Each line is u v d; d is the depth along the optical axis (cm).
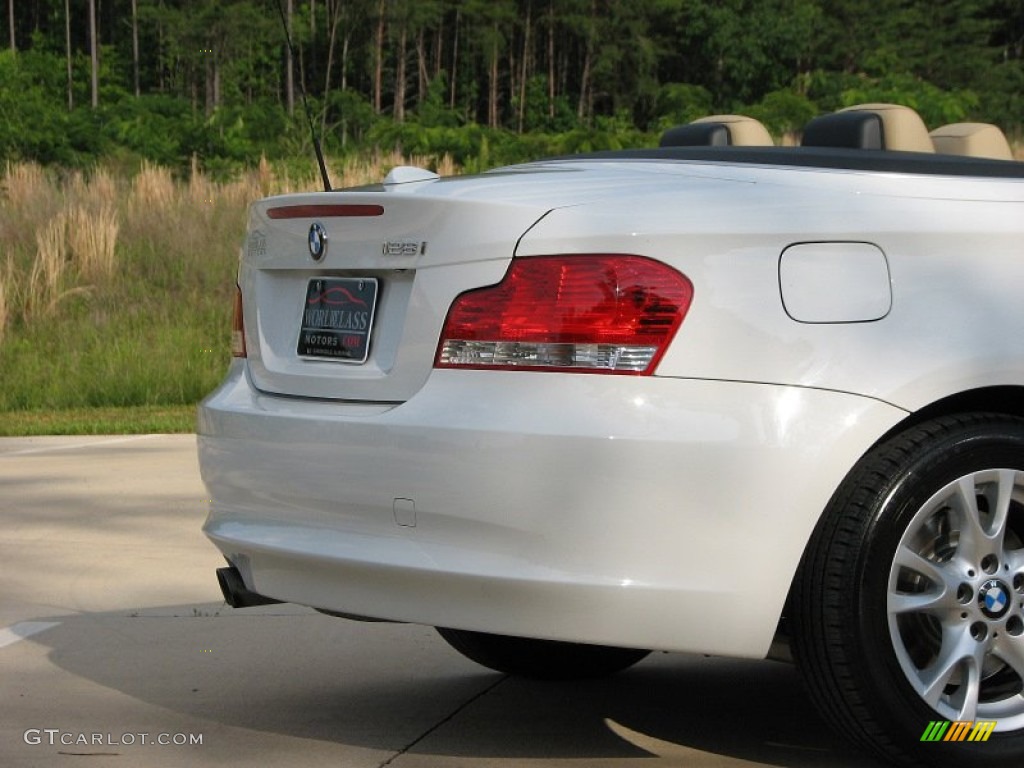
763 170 421
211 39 9194
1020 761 395
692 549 366
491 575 374
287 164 2761
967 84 10756
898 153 466
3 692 504
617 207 386
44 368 1628
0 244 1981
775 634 402
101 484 952
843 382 375
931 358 382
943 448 382
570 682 523
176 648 563
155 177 2369
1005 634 396
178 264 2005
